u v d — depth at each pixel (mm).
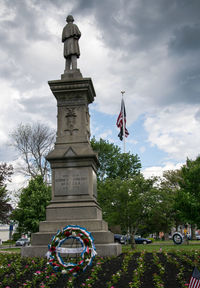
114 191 31156
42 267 10836
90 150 15078
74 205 14305
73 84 15922
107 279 9445
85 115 15914
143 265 10859
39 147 43281
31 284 8938
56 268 9461
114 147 53812
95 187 15688
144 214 30312
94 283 9078
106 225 14844
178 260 11883
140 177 31250
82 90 15914
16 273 9984
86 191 14648
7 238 76250
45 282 9133
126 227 31531
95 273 9547
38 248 12875
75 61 16828
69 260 11383
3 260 11914
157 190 30578
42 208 34969
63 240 9734
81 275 9844
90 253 9555
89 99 17062
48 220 14258
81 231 9812
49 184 42469
